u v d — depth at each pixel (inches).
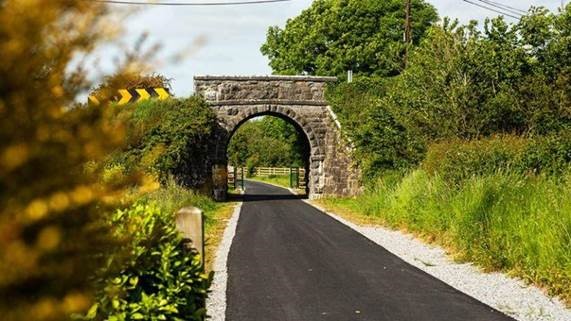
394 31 1892.2
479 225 550.6
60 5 74.1
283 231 748.0
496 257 489.7
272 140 3016.7
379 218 872.3
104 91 80.0
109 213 88.0
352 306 379.2
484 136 901.8
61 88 77.8
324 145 1370.6
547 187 545.3
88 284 83.7
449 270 494.3
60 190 77.0
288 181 2400.3
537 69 914.1
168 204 623.2
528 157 684.7
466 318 354.0
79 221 82.9
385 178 1054.4
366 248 608.4
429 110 959.0
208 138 1310.3
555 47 888.9
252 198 1414.9
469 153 721.0
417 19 1887.3
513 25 951.6
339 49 1878.7
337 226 797.9
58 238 75.2
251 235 712.4
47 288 78.0
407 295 408.8
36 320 73.3
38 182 75.3
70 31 75.7
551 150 682.2
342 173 1354.6
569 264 407.5
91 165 84.7
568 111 850.1
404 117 1037.2
